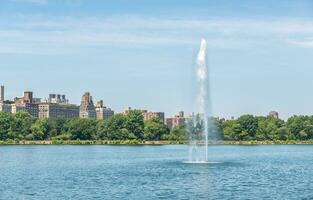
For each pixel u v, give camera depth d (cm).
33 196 7256
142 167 11931
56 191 7725
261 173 10406
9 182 8888
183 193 7488
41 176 9938
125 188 8019
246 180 9088
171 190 7800
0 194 7456
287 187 8175
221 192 7594
